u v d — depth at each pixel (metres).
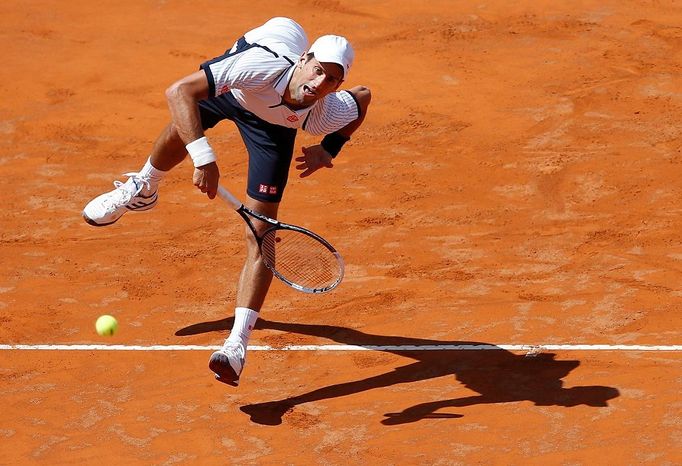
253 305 23.80
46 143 43.62
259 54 22.94
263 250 23.80
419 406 23.55
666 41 52.72
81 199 38.12
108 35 56.91
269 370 25.56
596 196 36.41
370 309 28.80
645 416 22.62
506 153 40.53
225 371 23.11
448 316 28.12
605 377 24.44
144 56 53.56
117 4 62.38
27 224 35.84
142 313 28.81
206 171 22.41
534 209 35.66
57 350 26.66
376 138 42.75
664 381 24.03
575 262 31.38
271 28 23.77
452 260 31.88
